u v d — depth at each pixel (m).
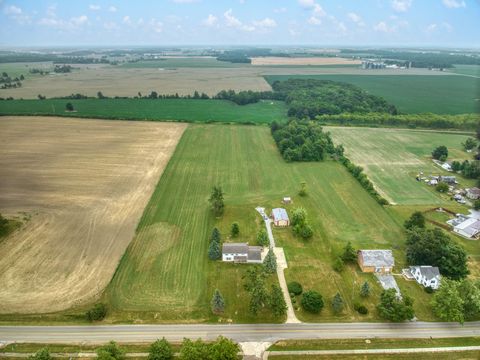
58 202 108.88
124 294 73.50
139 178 126.94
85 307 70.06
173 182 124.69
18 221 98.38
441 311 67.19
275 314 67.50
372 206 110.19
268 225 99.62
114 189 118.12
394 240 93.12
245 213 105.62
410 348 62.06
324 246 90.56
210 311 69.88
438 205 111.06
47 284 75.75
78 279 77.31
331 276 79.94
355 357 60.34
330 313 69.88
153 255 85.75
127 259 84.06
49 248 87.31
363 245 90.94
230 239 92.88
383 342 63.25
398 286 76.88
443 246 80.12
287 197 114.12
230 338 63.91
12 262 82.25
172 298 72.81
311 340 63.59
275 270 80.88
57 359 59.16
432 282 75.75
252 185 124.31
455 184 126.00
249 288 73.69
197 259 84.94
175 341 63.00
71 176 127.25
